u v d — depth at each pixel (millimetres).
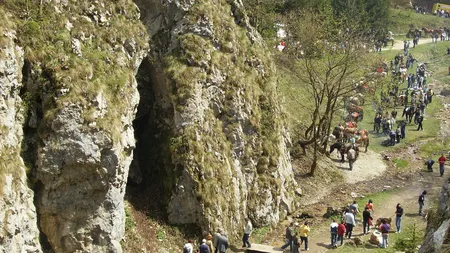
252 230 36250
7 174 22766
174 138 33406
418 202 40156
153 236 31016
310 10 60250
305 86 56688
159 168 34000
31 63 25734
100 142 26281
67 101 25703
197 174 32719
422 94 65812
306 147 49031
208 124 34438
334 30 55688
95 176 26719
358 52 50375
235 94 36281
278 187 38312
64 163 25672
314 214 39688
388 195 43406
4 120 23328
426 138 56500
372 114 62625
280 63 58656
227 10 38406
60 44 26859
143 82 35312
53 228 26422
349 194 43469
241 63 37812
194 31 35031
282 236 36406
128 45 30875
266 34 61000
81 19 28672
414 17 102062
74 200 26562
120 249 27984
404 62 79188
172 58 34344
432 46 89438
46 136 25547
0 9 24562
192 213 32719
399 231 36250
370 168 49000
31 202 24609
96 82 27078
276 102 40938
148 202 33188
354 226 36469
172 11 35219
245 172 36844
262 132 38500
